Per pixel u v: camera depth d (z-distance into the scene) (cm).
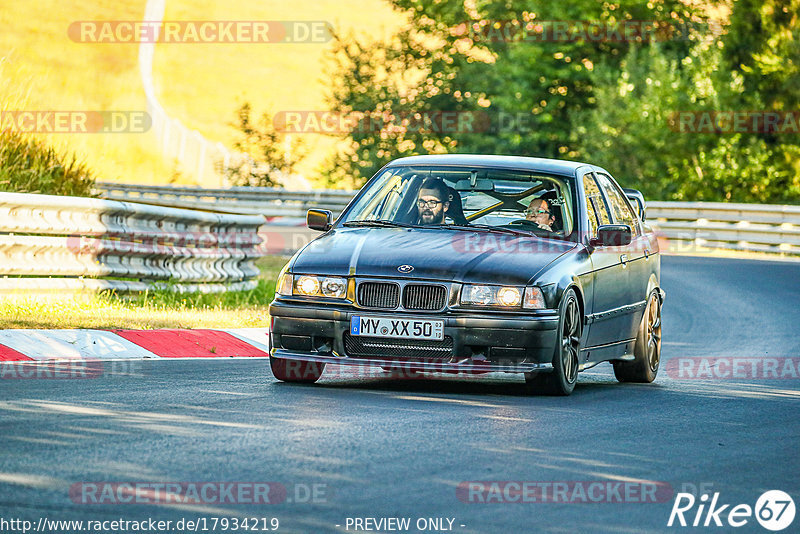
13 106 4531
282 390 2333
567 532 1343
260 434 1820
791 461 1811
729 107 10456
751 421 2197
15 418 1869
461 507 1427
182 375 2508
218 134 15500
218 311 3819
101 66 17262
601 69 11294
